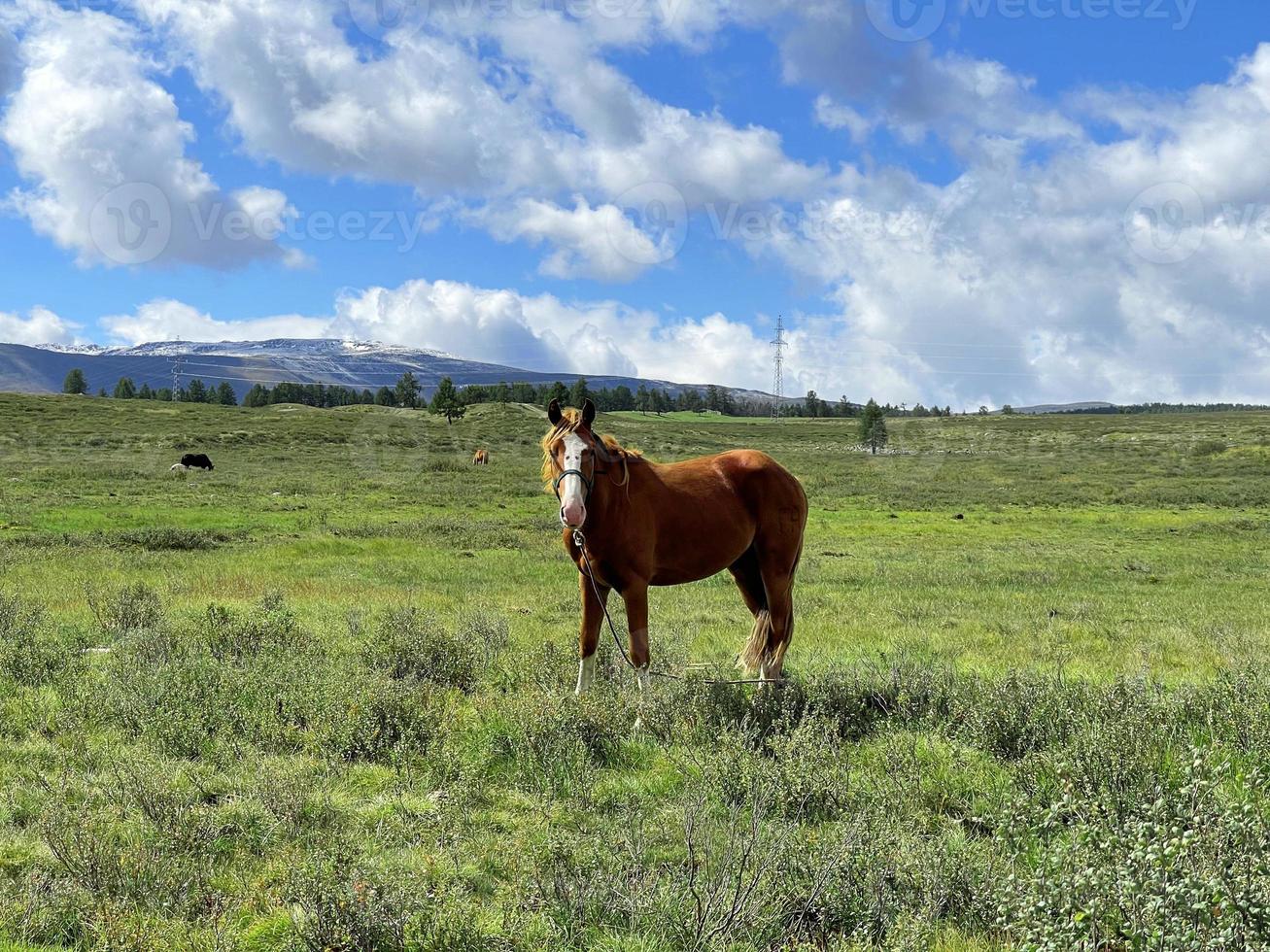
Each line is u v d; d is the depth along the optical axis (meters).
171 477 37.22
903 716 6.19
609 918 3.53
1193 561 19.36
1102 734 4.91
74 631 8.69
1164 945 2.81
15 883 3.67
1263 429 86.88
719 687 6.46
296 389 169.12
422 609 10.98
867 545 21.92
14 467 38.84
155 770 4.78
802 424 131.12
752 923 3.41
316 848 3.98
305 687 6.29
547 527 23.48
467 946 3.34
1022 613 12.17
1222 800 3.68
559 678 6.90
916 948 3.27
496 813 4.62
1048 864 3.35
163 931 3.36
